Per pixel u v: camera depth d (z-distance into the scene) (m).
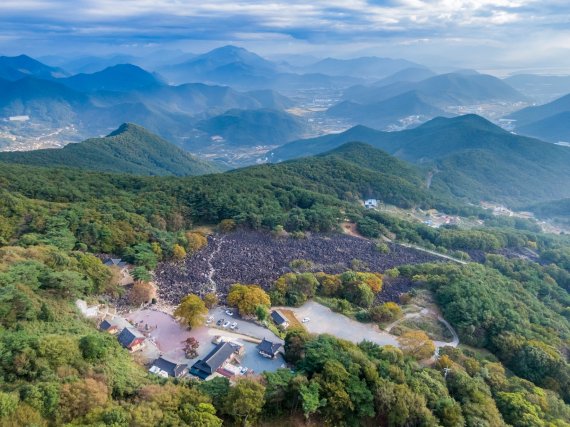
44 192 177.88
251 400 63.81
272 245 181.88
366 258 181.62
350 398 69.06
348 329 123.00
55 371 64.88
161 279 140.38
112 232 151.38
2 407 52.12
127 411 58.81
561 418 85.50
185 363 95.94
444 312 132.75
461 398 84.00
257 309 118.88
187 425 57.72
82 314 100.50
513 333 121.06
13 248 112.00
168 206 192.25
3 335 71.56
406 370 84.44
